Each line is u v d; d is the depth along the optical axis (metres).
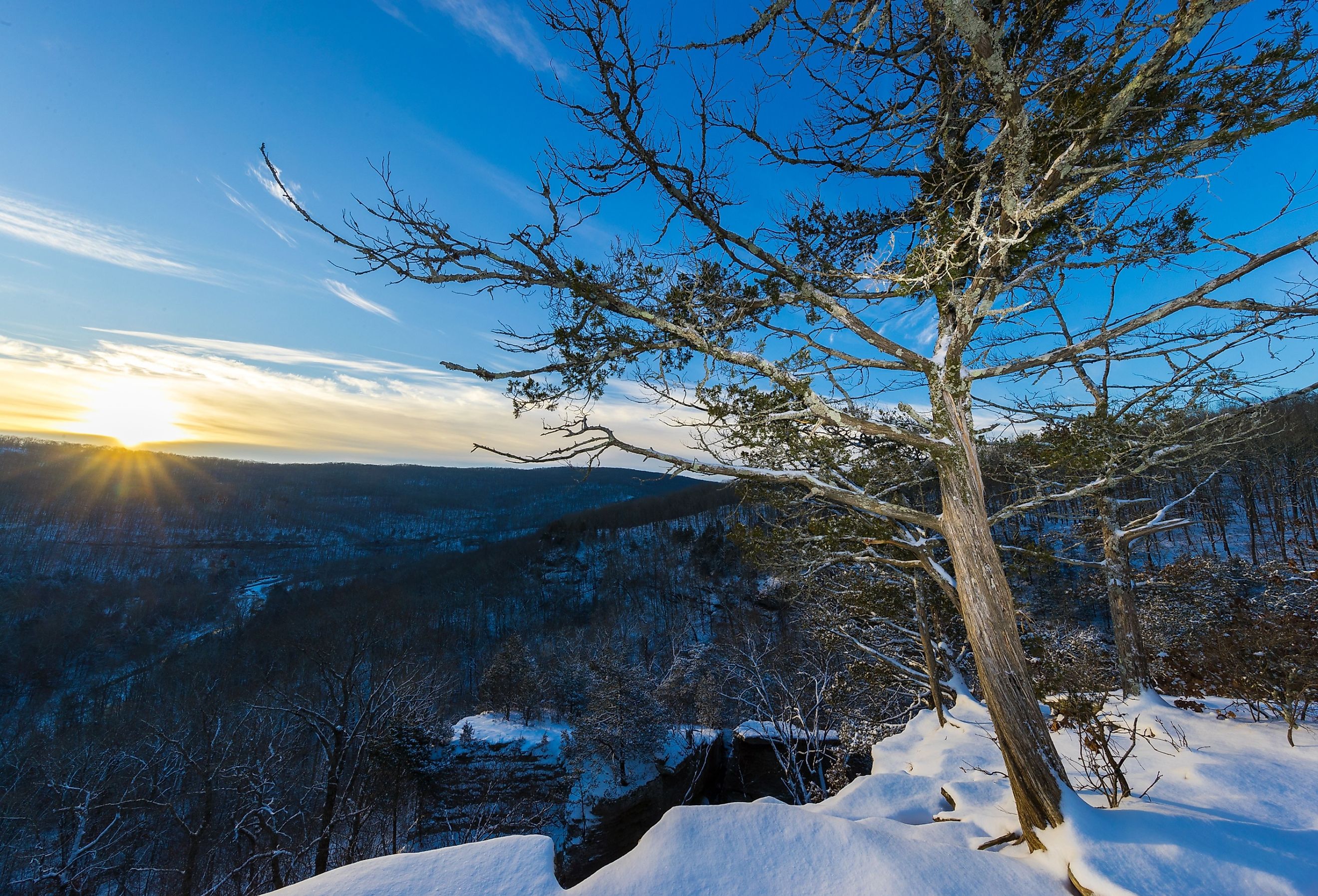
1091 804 5.52
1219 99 4.56
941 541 8.94
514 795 35.59
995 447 9.89
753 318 6.30
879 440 9.35
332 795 19.47
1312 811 4.99
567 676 47.34
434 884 3.16
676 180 5.37
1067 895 3.65
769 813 4.07
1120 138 4.88
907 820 6.19
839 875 3.52
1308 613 8.99
